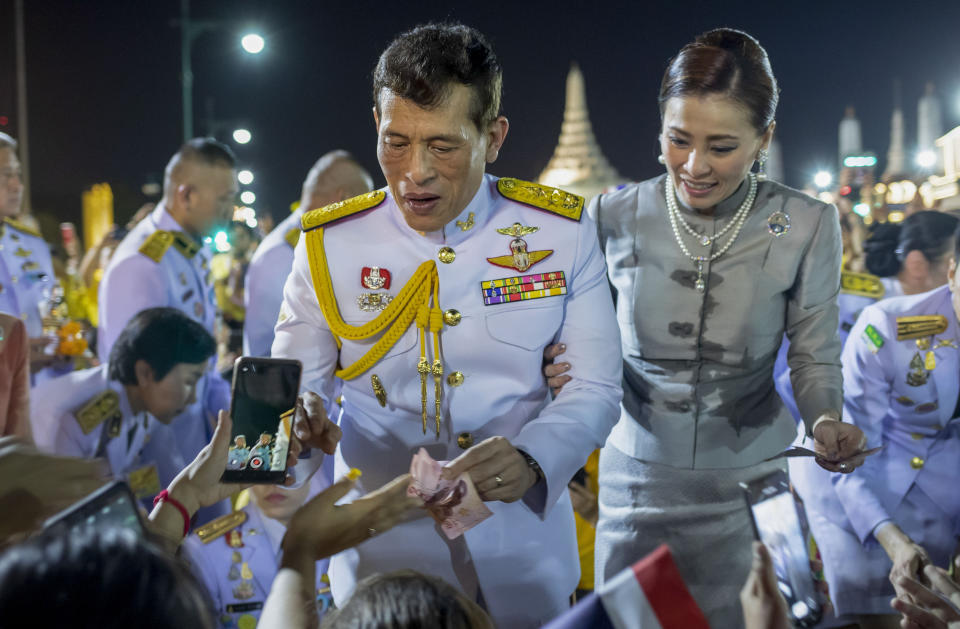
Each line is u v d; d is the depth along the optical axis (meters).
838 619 3.19
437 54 1.91
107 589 0.93
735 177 2.43
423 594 1.37
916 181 6.28
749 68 2.37
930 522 3.20
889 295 4.40
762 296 2.56
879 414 3.18
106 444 3.93
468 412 2.13
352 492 2.20
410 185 1.96
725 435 2.62
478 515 1.84
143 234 4.75
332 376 2.23
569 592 2.21
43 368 4.62
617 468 2.76
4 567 0.95
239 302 7.35
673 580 1.27
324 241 2.18
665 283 2.61
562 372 2.16
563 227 2.18
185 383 4.04
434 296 2.11
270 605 1.57
